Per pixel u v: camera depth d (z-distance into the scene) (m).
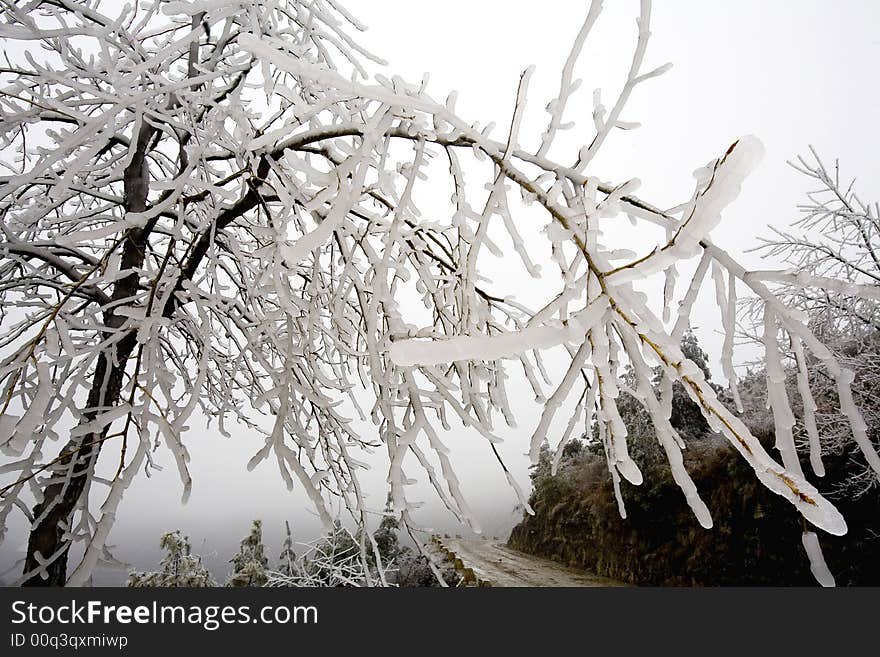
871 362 6.36
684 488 0.97
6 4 2.20
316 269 2.54
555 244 1.13
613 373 1.05
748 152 0.70
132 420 1.67
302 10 3.08
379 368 1.72
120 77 2.13
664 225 1.28
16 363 1.40
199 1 1.46
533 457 1.01
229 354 4.30
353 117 2.12
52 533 2.64
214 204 2.84
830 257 6.77
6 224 3.00
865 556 7.12
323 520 1.43
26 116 2.67
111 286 4.01
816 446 1.06
